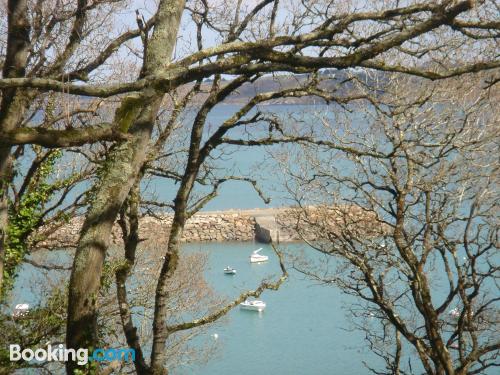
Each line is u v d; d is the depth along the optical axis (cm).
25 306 1897
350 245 1294
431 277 2073
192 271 2288
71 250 1900
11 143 556
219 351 2853
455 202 1442
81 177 1386
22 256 1289
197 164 812
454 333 1195
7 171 1124
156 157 928
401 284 2023
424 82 1322
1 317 1256
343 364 2736
